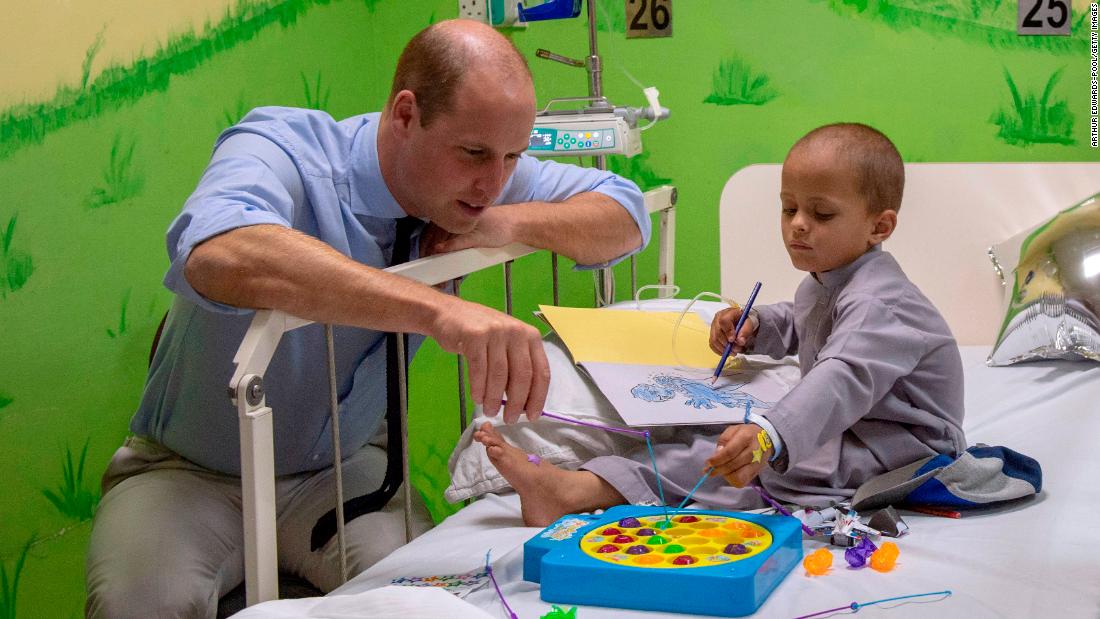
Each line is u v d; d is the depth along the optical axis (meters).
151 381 1.53
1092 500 1.23
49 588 1.87
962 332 2.19
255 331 1.05
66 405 1.90
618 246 1.69
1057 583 0.99
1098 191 2.06
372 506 1.31
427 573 1.12
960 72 2.37
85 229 1.92
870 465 1.30
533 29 2.59
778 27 2.45
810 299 1.48
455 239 1.41
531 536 1.21
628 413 1.36
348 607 0.93
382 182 1.40
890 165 1.42
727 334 1.60
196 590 1.35
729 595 0.94
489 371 1.09
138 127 2.03
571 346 1.52
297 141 1.41
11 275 1.78
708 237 2.58
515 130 1.27
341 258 1.12
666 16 2.51
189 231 1.15
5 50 1.76
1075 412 1.58
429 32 1.30
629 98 2.57
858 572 1.04
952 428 1.34
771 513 1.25
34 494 1.83
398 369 1.28
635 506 1.19
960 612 0.92
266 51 2.36
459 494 1.40
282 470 1.52
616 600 0.98
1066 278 1.87
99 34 1.93
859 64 2.42
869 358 1.27
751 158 2.52
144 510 1.42
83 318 1.93
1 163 1.76
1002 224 2.14
